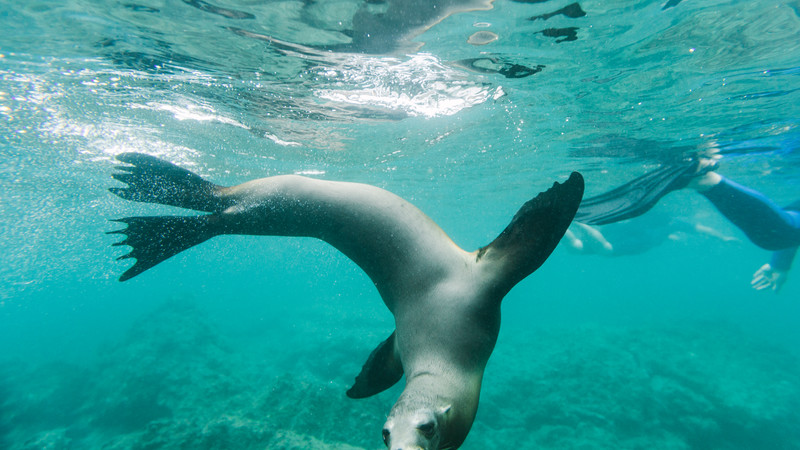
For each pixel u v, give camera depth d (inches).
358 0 205.2
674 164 584.4
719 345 789.2
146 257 132.6
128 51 255.8
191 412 482.3
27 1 202.7
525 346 801.6
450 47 257.0
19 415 571.2
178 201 138.7
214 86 311.4
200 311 829.2
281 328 974.4
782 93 355.3
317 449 337.1
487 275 103.7
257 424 364.5
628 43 261.3
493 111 384.2
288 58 267.3
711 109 390.6
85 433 498.9
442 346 97.8
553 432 460.4
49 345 1178.0
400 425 72.5
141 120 379.2
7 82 293.1
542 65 288.0
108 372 643.5
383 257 115.2
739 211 420.8
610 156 559.2
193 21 223.1
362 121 397.7
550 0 213.3
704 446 445.7
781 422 477.7
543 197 105.6
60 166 498.0
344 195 121.2
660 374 618.5
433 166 603.8
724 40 261.3
